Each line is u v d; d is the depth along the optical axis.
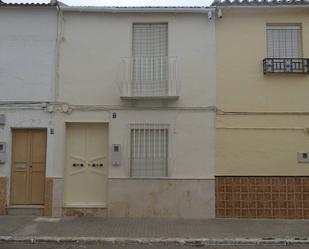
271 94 10.84
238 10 10.95
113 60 10.87
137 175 10.72
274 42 11.10
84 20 10.96
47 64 10.84
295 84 10.86
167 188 10.62
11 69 10.82
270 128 10.77
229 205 10.59
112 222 9.89
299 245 8.27
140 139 10.80
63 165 10.66
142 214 10.57
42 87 10.79
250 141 10.74
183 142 10.72
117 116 10.77
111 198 10.59
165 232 8.92
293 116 10.79
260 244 8.29
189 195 10.61
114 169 10.66
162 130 10.80
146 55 11.01
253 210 10.58
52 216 10.52
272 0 10.79
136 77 10.74
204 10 10.80
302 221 10.23
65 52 10.88
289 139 10.74
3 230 8.95
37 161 10.84
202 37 10.94
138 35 11.08
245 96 10.84
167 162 10.73
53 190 10.59
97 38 10.92
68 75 10.83
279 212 10.56
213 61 10.89
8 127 10.71
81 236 8.48
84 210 10.57
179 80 10.81
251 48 10.94
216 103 10.80
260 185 10.65
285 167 10.68
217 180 10.64
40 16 10.95
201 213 10.55
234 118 10.78
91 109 10.77
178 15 10.97
